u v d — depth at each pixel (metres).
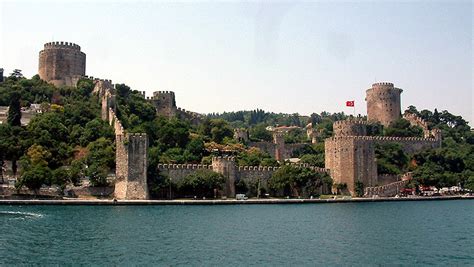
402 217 106.00
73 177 132.38
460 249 68.38
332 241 73.31
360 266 57.56
